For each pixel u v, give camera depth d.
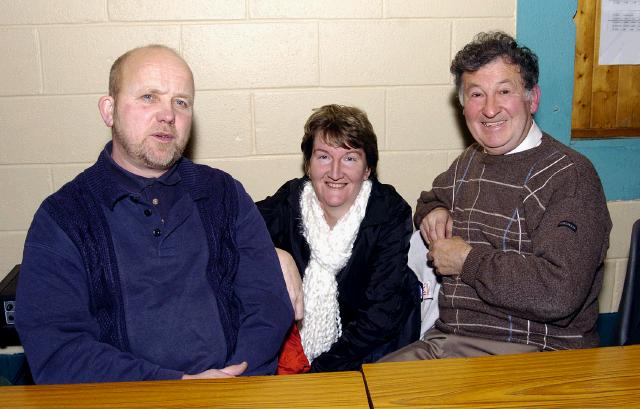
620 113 2.39
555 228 1.53
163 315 1.42
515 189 1.66
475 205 1.75
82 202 1.40
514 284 1.53
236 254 1.57
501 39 1.69
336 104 2.04
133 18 2.08
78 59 2.09
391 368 1.08
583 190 1.55
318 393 1.01
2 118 2.11
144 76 1.43
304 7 2.13
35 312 1.32
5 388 1.04
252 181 2.23
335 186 1.81
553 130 2.27
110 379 1.30
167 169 1.50
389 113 2.23
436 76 2.21
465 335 1.71
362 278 1.84
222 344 1.47
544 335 1.61
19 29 2.06
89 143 2.15
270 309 1.54
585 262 1.50
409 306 1.86
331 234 1.83
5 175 2.14
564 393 0.98
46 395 1.01
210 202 1.54
